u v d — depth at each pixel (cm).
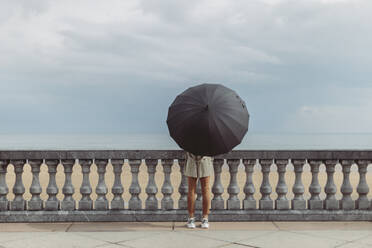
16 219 751
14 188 763
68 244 602
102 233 670
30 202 758
